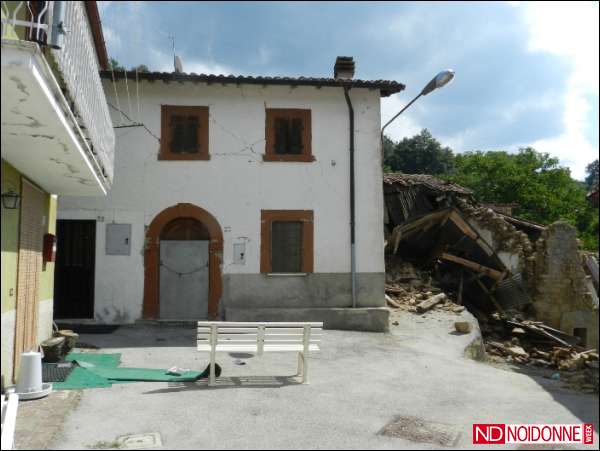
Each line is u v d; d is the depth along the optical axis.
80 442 4.66
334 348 9.83
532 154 42.28
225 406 5.91
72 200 11.88
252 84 12.25
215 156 12.29
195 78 11.83
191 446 4.69
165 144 12.17
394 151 44.72
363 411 5.91
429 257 17.28
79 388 6.36
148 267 11.90
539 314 16.91
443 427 5.42
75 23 5.63
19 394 5.77
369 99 12.85
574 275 17.05
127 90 12.14
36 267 7.53
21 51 4.21
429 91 11.16
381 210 12.65
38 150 5.90
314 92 12.67
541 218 38.28
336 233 12.48
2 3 5.12
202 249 12.23
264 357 8.88
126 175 12.05
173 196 12.11
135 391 6.41
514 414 5.91
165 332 10.95
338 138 12.67
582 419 5.73
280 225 12.43
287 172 12.46
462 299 16.77
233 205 12.25
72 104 5.82
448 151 45.44
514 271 17.12
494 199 39.72
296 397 6.38
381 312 11.95
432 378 7.73
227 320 11.80
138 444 4.68
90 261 11.90
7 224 6.10
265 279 12.20
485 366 8.92
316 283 12.33
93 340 9.87
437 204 18.39
